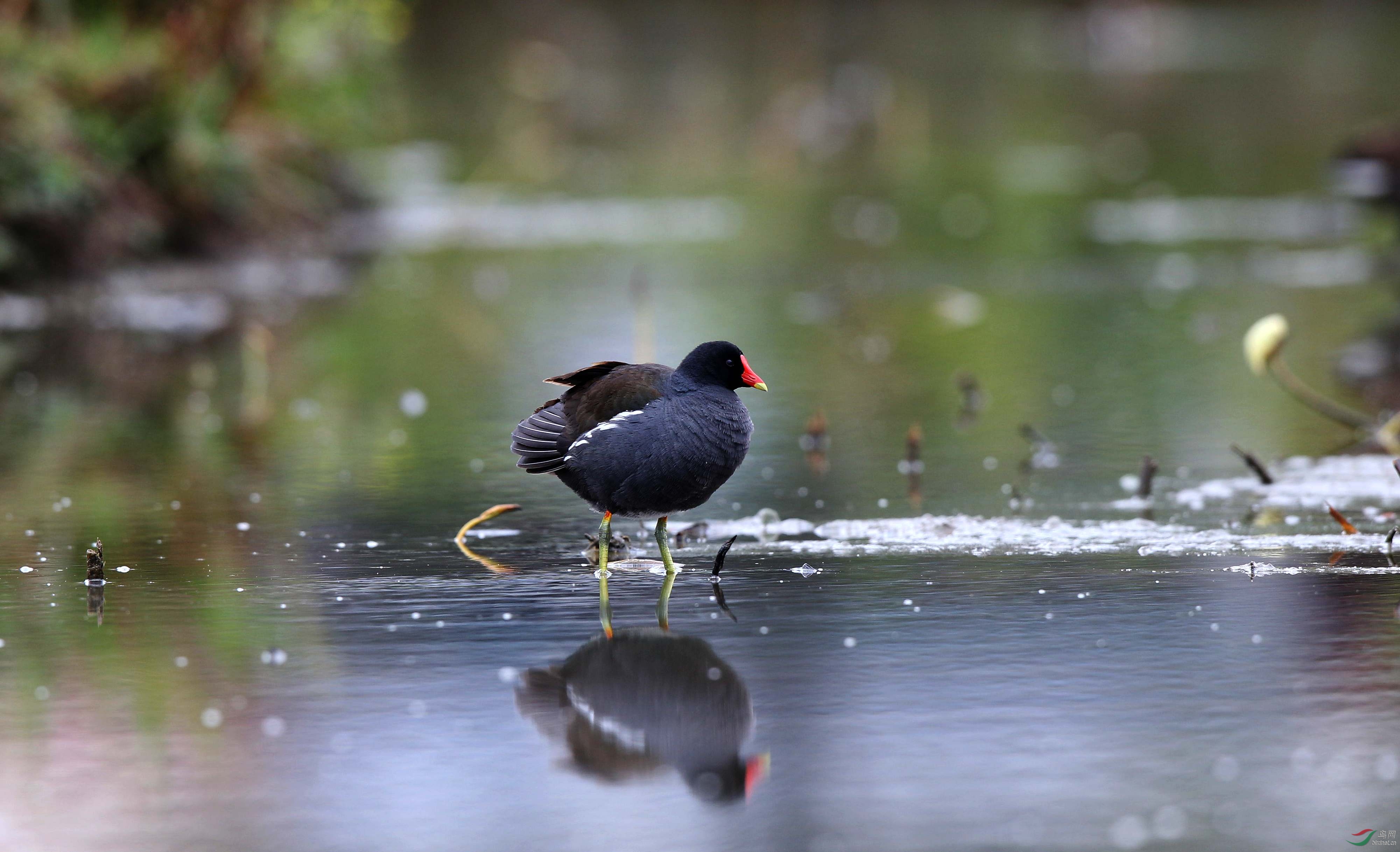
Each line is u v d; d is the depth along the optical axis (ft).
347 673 26.20
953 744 22.99
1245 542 33.96
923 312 70.28
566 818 20.94
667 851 20.01
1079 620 28.48
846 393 54.24
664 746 23.06
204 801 21.47
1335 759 22.30
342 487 41.01
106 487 41.19
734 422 30.96
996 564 32.53
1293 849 19.84
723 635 27.94
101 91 80.07
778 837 20.34
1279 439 45.55
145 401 53.52
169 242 83.10
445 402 53.06
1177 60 192.85
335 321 69.56
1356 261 81.66
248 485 41.34
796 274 80.94
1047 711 24.13
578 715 24.29
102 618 29.40
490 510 36.60
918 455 44.06
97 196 77.61
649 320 68.28
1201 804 21.02
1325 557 32.53
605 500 31.30
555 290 76.95
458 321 69.05
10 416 50.93
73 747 23.22
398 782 22.03
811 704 24.58
